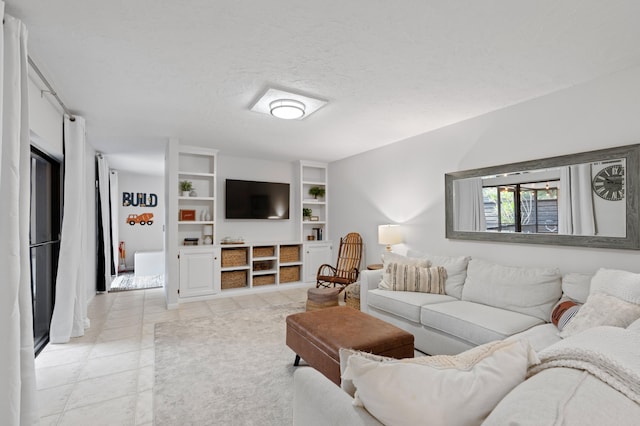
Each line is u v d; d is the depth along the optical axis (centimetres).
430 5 170
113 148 499
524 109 304
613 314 187
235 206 552
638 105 234
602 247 250
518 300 264
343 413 98
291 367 260
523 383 82
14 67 164
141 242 797
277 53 219
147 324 370
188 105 314
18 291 164
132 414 198
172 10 173
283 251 573
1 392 149
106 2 166
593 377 77
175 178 447
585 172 261
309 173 636
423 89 278
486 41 204
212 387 229
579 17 180
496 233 325
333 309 282
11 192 159
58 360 273
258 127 391
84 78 253
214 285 496
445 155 384
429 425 81
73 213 322
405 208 442
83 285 351
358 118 356
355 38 201
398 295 321
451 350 262
